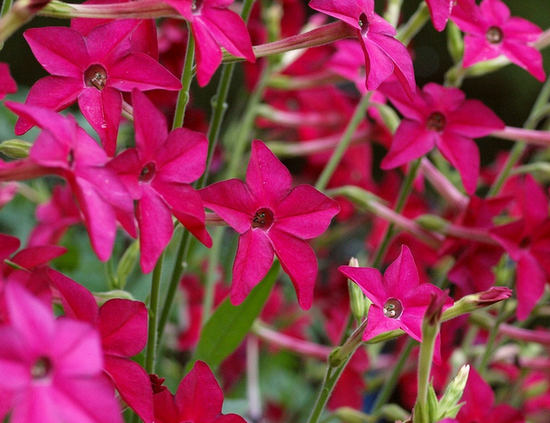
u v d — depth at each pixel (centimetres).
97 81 42
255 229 43
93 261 58
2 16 41
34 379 35
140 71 42
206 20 41
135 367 40
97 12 40
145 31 43
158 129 40
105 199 38
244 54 41
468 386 45
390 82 50
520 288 51
